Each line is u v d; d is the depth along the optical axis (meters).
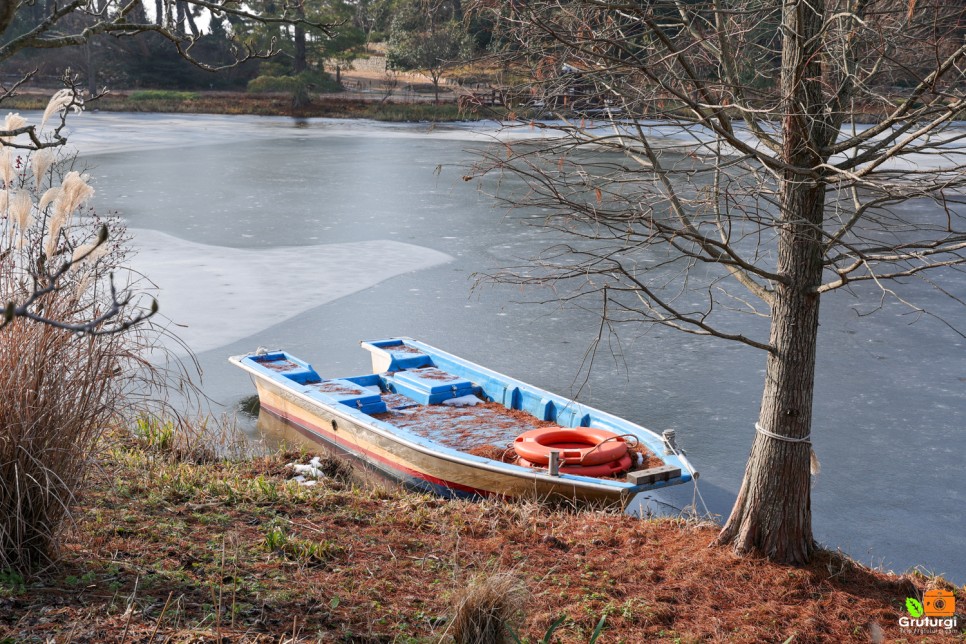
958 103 4.07
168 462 7.10
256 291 15.63
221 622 3.89
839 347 13.23
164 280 16.16
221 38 73.75
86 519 4.95
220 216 22.98
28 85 65.69
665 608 4.76
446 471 7.91
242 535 5.29
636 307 15.12
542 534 6.00
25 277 4.08
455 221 22.83
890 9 4.71
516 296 15.70
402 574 4.98
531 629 4.37
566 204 4.69
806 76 4.70
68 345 4.16
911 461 9.29
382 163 34.44
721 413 10.44
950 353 12.98
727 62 4.69
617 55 4.63
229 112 62.81
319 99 66.44
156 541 4.90
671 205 5.13
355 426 8.81
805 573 5.24
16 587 3.93
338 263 18.00
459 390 10.05
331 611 4.23
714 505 8.23
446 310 14.78
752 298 15.87
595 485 7.15
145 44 71.12
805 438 5.30
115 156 34.97
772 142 4.96
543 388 11.18
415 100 66.69
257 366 10.52
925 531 7.85
